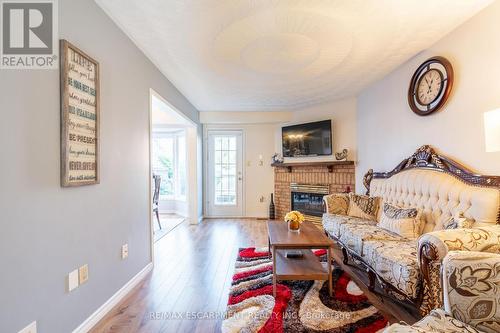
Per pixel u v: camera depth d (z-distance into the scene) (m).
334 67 3.06
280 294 2.08
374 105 3.66
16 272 1.19
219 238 3.91
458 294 1.09
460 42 2.18
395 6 1.90
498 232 1.57
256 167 5.74
